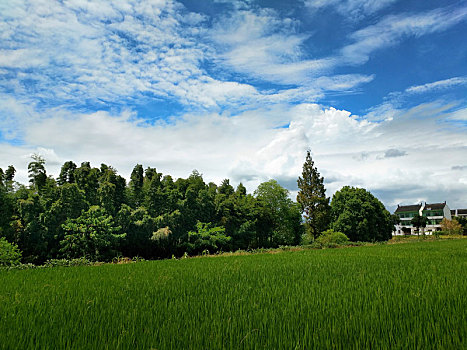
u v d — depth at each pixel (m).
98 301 6.57
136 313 5.51
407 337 4.05
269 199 57.41
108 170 46.09
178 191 48.72
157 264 15.48
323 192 54.50
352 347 3.84
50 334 4.48
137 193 48.69
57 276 11.16
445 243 32.06
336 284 8.32
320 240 37.03
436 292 6.86
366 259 15.77
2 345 4.08
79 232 33.44
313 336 4.18
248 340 4.04
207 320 5.00
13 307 6.09
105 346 3.91
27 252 33.84
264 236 55.66
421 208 93.75
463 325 4.50
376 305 5.76
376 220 54.41
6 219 34.34
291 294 7.12
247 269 12.44
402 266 12.50
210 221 48.69
